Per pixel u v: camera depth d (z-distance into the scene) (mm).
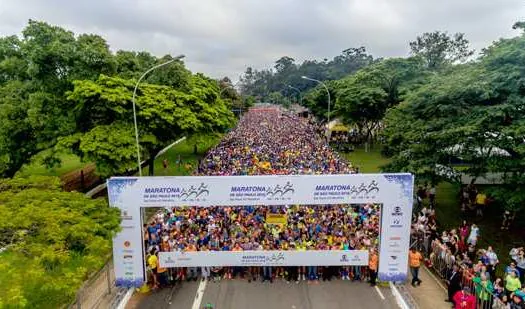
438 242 16422
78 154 24781
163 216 20562
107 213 13570
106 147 22609
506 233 19828
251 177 14570
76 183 31188
